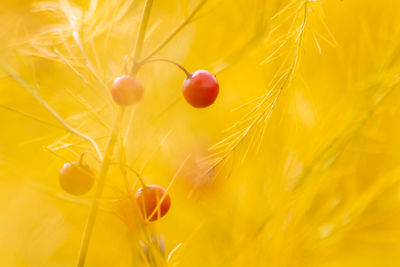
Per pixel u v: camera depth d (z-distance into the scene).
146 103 0.45
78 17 0.43
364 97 0.44
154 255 0.41
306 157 0.45
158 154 0.45
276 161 0.45
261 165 0.45
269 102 0.40
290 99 0.43
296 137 0.45
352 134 0.44
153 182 0.45
